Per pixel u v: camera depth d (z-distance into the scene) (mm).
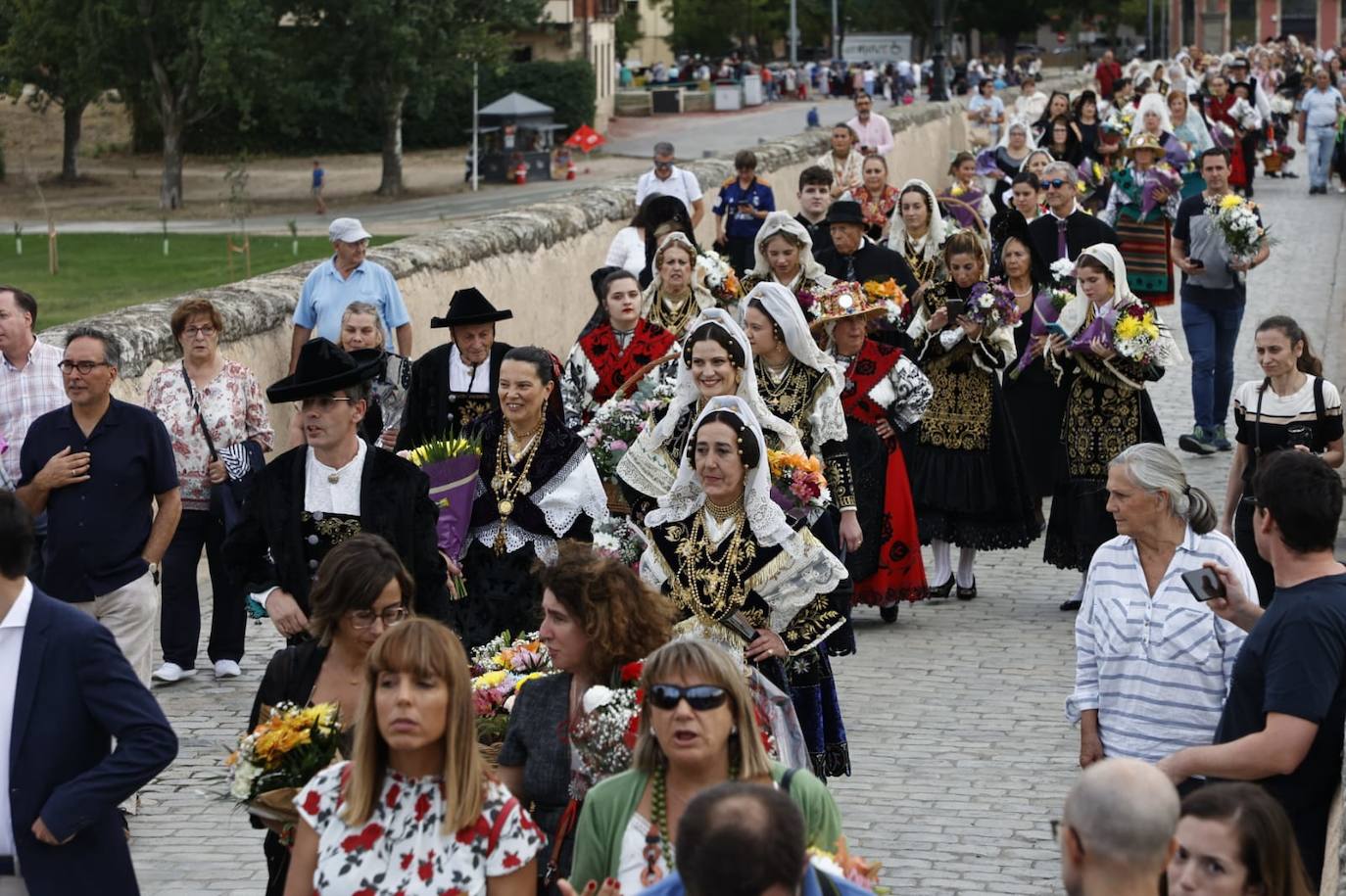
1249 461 17031
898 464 18453
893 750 15164
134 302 56031
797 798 8242
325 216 85312
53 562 14203
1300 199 55031
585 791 9398
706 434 11547
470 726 8172
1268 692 9359
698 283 18984
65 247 72062
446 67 92000
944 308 19375
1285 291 37844
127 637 14391
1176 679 10719
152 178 102438
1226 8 182125
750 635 11570
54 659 9586
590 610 9594
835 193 33625
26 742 9523
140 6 87375
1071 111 40094
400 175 94438
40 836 9469
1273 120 63406
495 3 92500
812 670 12594
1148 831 6758
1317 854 9562
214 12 84625
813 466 12219
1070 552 19406
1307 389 16812
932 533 19625
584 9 123188
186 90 88000
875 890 8289
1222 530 17266
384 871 8117
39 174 102938
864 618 19359
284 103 88750
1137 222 29109
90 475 14211
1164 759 10000
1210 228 25125
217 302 20953
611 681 9711
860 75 148375
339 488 12102
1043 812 13797
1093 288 18812
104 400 14367
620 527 13258
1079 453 19141
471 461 14367
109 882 9820
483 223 28531
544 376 14391
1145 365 18766
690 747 8172
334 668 10102
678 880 7277
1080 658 11266
